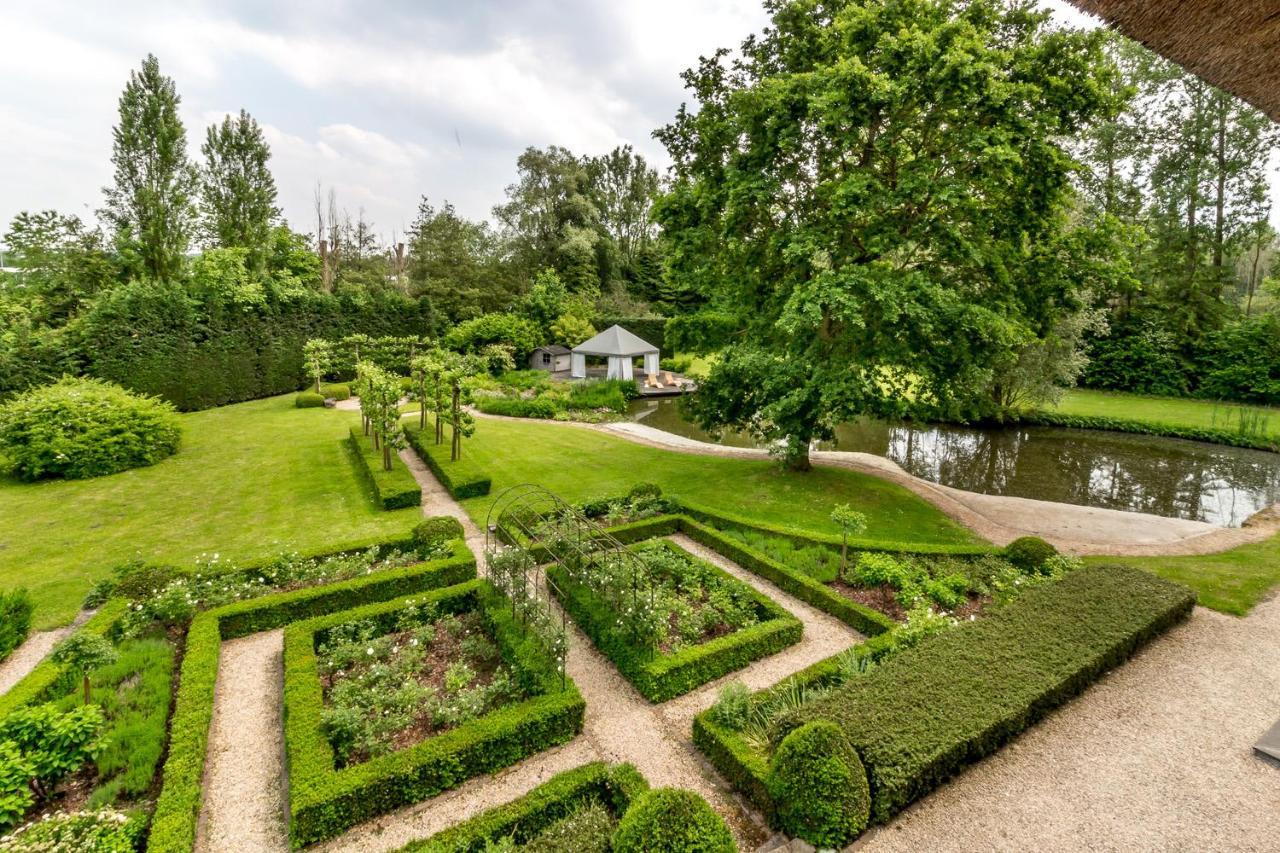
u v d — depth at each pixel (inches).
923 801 170.2
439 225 1839.3
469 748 185.3
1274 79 121.2
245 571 311.4
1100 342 1119.6
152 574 288.2
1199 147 981.8
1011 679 205.3
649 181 2274.9
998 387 870.4
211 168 1085.8
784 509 466.0
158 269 909.2
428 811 176.6
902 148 428.1
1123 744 194.1
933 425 917.8
